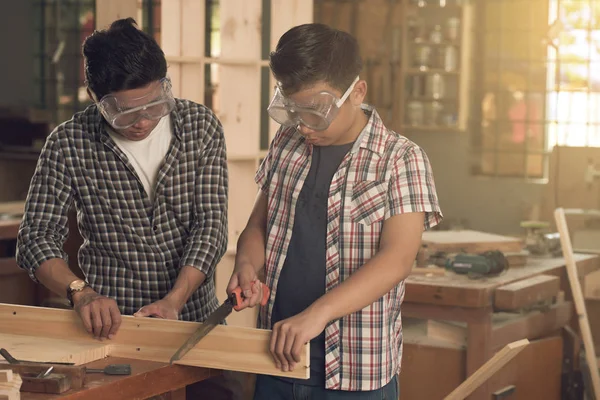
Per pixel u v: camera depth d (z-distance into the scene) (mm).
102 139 2242
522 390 3312
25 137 7250
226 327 1852
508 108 8227
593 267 3895
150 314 2035
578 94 8047
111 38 2031
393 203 1863
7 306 2105
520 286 3113
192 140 2295
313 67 1754
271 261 1998
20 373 1723
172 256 2322
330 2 8266
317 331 1729
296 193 1965
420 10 8305
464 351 3111
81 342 2010
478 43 8273
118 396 1747
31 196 2270
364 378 1896
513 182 8172
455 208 8344
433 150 8383
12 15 9000
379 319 1902
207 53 7223
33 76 9062
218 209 2305
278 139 2062
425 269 3387
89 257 2361
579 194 5055
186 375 1919
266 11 6125
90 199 2287
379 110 8172
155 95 2061
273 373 1813
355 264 1898
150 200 2293
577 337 3727
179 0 4230
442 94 8258
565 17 8031
